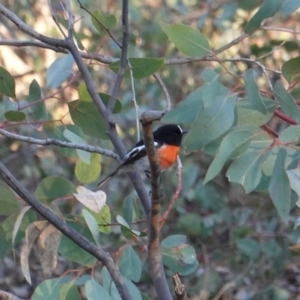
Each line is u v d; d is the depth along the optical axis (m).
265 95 6.05
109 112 6.57
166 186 12.98
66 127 7.27
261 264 12.20
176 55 13.34
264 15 6.24
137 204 6.98
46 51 15.42
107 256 5.41
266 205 13.39
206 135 5.62
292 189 5.72
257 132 5.59
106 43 12.23
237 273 12.34
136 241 6.05
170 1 13.96
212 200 13.04
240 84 5.79
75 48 6.70
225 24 13.02
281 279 12.66
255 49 11.75
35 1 14.65
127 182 13.89
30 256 14.06
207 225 12.79
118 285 5.38
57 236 5.66
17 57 15.38
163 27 6.29
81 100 7.09
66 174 14.36
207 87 5.63
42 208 5.33
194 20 13.59
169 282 11.98
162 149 7.76
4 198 6.19
